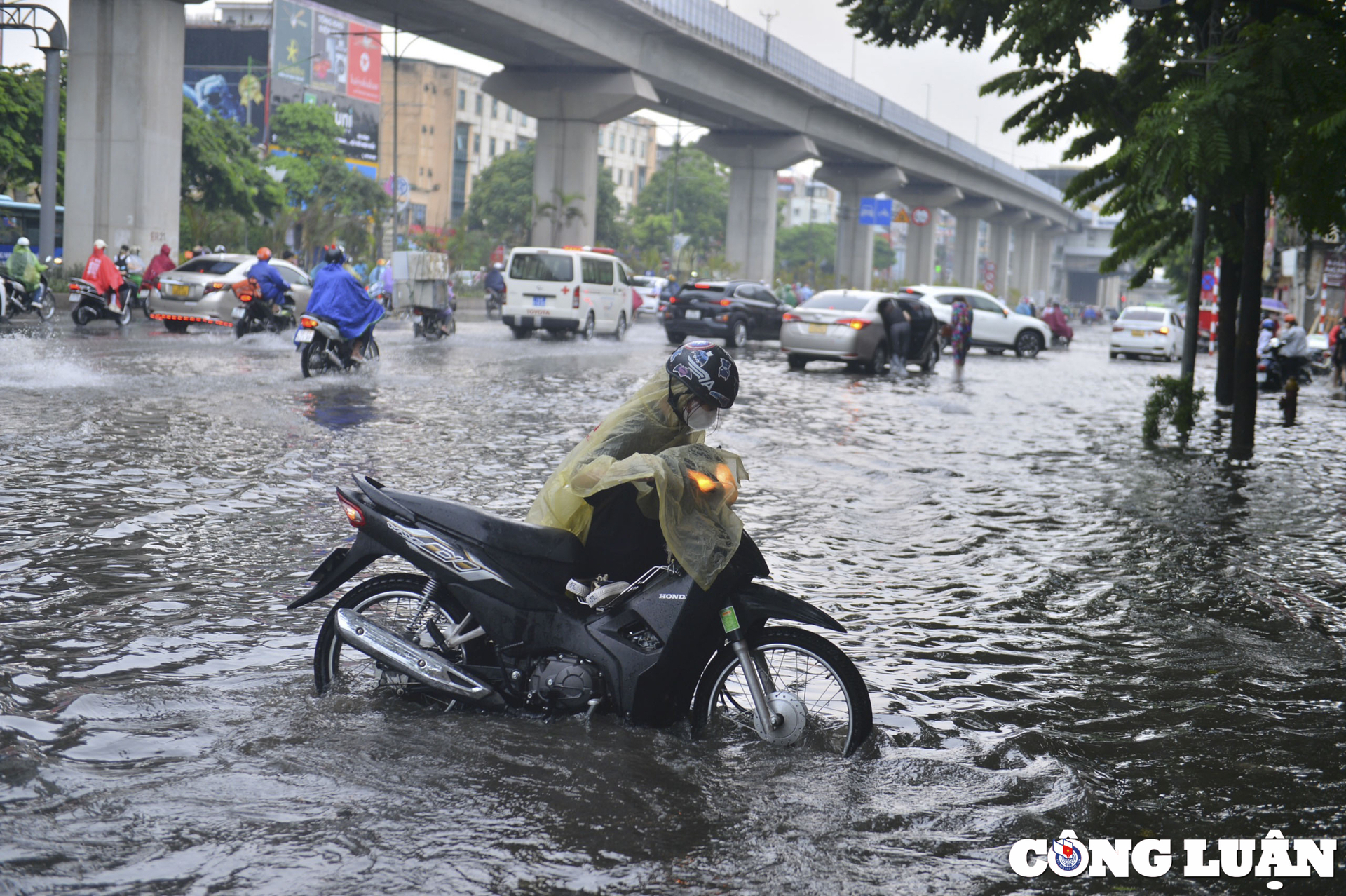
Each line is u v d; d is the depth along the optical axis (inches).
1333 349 1123.9
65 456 352.8
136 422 426.0
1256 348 515.2
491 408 539.5
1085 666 210.8
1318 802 153.7
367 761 149.8
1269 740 176.1
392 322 1228.5
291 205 2502.5
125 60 1248.8
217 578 234.4
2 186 1660.9
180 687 173.5
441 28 1588.3
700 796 145.2
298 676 181.5
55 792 135.9
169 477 330.0
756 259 2571.4
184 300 891.4
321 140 2763.3
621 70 1861.5
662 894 120.8
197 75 2800.2
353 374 650.8
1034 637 228.5
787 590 251.9
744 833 135.7
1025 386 911.0
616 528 164.1
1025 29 497.7
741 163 2536.9
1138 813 148.6
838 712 169.5
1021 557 299.7
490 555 163.0
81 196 1266.0
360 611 173.5
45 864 119.1
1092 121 516.4
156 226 1280.8
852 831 138.1
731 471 160.2
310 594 168.4
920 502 370.6
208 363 663.1
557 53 1772.9
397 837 129.8
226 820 131.5
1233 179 374.0
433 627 169.9
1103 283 6432.1
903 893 124.0
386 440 423.5
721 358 161.3
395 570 244.8
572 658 162.9
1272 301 1405.0
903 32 550.9
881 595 254.4
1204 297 1595.7
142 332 883.4
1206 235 583.5
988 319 1358.3
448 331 1018.1
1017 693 194.5
